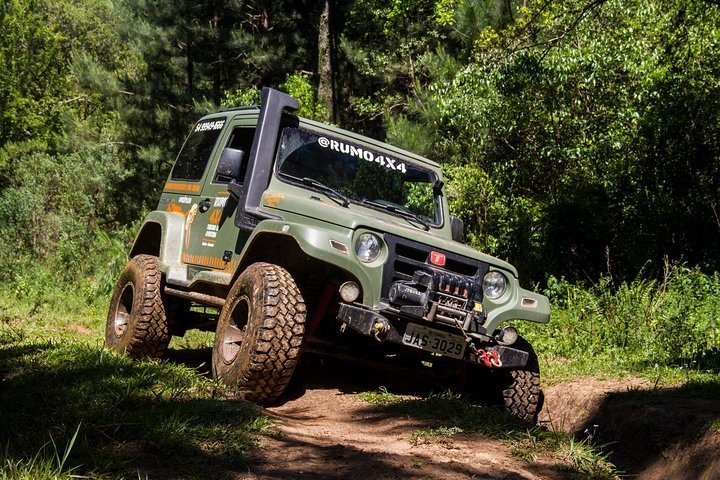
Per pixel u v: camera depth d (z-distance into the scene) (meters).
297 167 6.12
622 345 8.46
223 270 6.12
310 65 26.98
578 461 4.43
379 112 25.88
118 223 22.59
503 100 14.40
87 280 15.21
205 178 6.83
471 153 15.45
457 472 3.90
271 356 5.03
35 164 22.84
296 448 4.07
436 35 23.86
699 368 6.94
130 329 6.70
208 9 25.12
